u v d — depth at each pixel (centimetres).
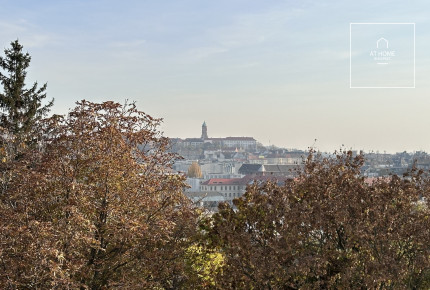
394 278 1631
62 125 2086
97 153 1995
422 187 1962
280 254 1772
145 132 2203
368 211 1823
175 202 2191
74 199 1797
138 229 1872
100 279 2006
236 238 1898
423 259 1681
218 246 2128
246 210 2042
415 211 1975
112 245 2036
